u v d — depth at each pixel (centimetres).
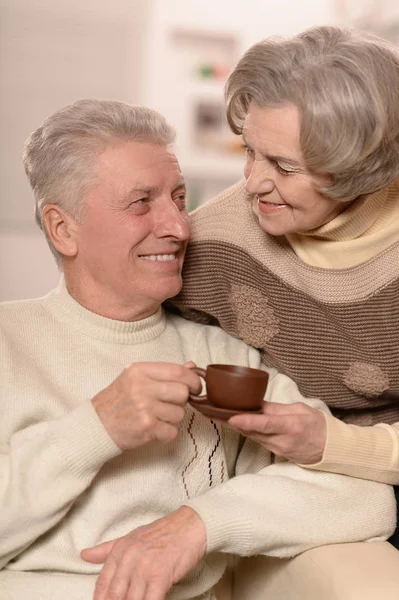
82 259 144
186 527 127
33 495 126
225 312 161
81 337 146
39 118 443
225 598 165
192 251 161
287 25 447
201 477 146
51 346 144
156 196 142
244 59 133
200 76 442
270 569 146
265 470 145
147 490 139
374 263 152
